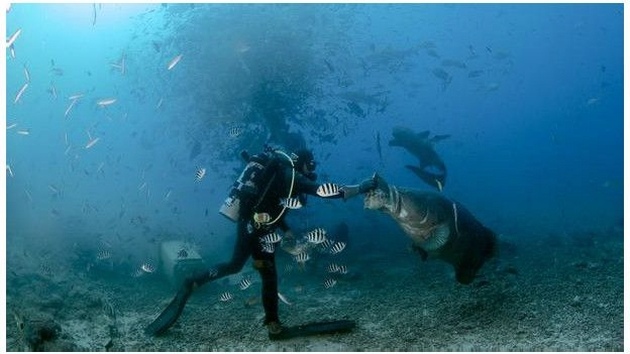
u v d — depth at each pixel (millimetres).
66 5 15258
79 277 7262
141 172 14570
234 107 9898
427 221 4359
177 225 11703
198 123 10242
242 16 9883
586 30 56094
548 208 18500
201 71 9906
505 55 12148
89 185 13570
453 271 7328
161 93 10859
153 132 11531
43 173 13297
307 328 4852
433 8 26328
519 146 78875
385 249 9734
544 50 61875
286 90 9805
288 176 4340
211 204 14219
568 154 78938
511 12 37156
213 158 10406
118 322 5395
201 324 5355
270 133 9703
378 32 20484
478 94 53531
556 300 5422
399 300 6133
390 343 4562
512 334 4586
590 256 8266
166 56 10375
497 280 6484
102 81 16875
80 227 10039
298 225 9898
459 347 4316
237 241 4652
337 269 5797
